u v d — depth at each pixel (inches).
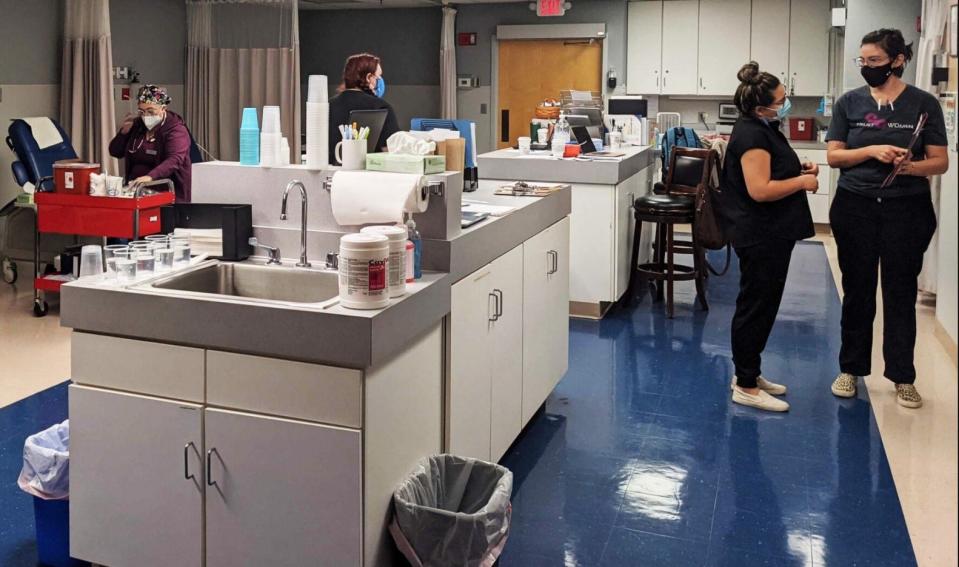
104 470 99.3
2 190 296.4
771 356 195.6
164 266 106.3
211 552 96.3
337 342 87.7
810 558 110.5
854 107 153.1
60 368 183.5
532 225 142.8
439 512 92.3
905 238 152.5
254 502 93.5
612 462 139.2
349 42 444.5
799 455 141.6
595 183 219.5
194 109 366.6
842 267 161.9
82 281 100.0
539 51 416.8
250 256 115.7
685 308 238.7
